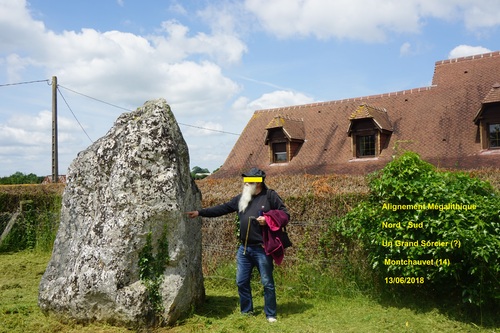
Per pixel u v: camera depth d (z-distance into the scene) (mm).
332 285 7156
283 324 5707
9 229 13164
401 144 21406
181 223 5895
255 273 7840
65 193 6406
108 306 5531
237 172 25797
